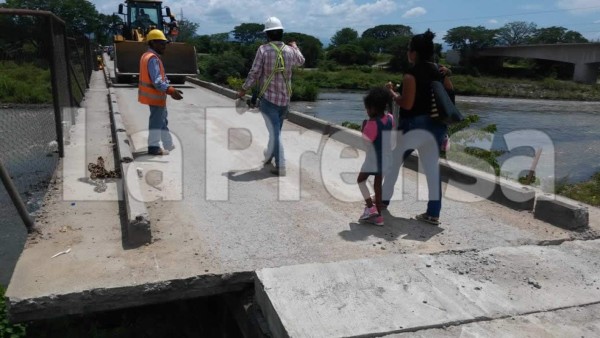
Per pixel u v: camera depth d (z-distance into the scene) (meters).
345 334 3.23
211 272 4.03
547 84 64.50
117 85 18.48
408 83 4.89
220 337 4.74
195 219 5.23
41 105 13.70
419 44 4.90
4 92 13.48
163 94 7.50
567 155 17.89
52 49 7.27
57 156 7.90
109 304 3.77
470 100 51.12
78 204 5.58
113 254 4.33
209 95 16.52
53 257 4.24
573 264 4.29
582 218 5.12
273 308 3.50
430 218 5.23
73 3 73.56
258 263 4.25
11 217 8.09
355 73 70.06
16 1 68.06
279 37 6.72
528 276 4.07
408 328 3.32
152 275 3.96
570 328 3.40
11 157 8.95
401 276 3.98
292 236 4.86
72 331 4.47
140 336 4.66
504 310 3.57
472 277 4.01
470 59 87.50
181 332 4.80
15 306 3.56
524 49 77.44
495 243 4.80
